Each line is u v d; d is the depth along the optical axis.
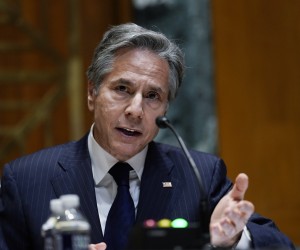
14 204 6.68
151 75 6.56
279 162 12.09
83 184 6.73
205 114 12.18
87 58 12.77
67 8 12.79
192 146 12.16
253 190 12.02
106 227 6.52
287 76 12.20
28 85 12.62
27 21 12.66
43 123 12.56
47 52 12.71
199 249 5.17
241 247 6.04
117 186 6.71
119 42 6.61
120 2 12.81
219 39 12.26
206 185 6.95
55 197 6.67
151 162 6.95
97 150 6.80
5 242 6.59
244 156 12.09
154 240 5.06
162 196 6.77
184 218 6.70
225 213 5.58
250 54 12.23
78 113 12.62
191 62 12.30
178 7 12.45
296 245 11.89
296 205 12.02
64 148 7.10
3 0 12.59
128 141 6.56
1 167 12.39
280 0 12.26
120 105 6.54
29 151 12.51
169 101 6.88
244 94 12.18
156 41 6.64
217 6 12.30
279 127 12.14
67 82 12.69
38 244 6.48
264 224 6.59
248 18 12.27
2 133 12.51
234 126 12.14
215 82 12.21
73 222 5.39
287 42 12.22
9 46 12.62
